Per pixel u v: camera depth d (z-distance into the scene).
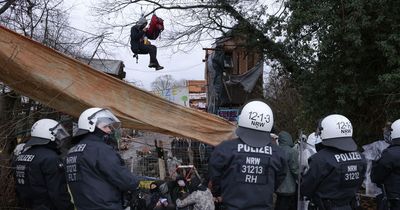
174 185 7.98
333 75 12.13
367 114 12.03
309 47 12.62
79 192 4.41
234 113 21.14
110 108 6.68
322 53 12.27
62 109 6.72
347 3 11.26
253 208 4.51
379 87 11.21
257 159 4.55
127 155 9.78
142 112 6.95
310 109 12.63
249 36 17.62
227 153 4.59
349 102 12.03
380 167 6.02
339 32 11.41
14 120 6.99
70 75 6.46
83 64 6.50
